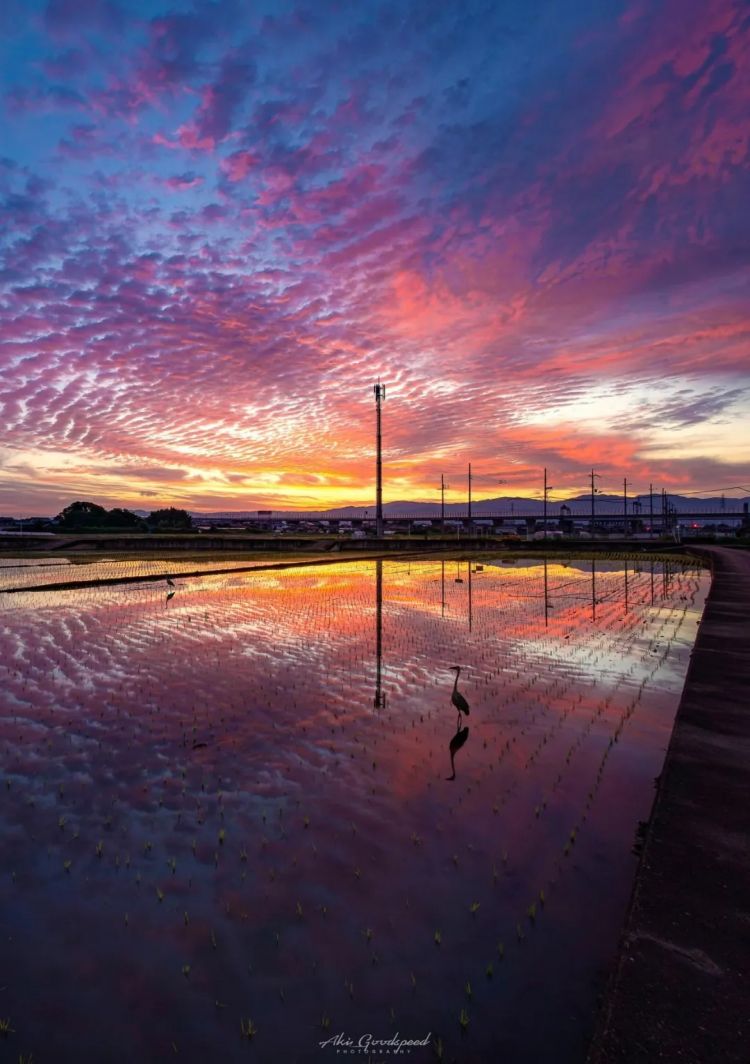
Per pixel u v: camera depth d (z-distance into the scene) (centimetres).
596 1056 224
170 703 848
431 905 402
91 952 366
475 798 554
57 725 759
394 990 332
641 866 343
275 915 396
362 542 6031
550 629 1460
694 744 525
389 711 810
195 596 2158
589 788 574
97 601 1988
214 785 589
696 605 1952
